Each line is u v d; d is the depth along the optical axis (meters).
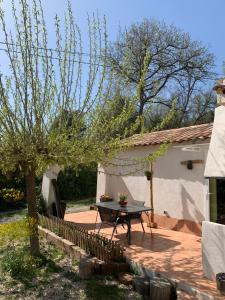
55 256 7.98
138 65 26.45
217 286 5.68
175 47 29.62
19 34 6.26
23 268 6.88
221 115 6.37
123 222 9.18
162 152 7.61
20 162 6.79
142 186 12.27
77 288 6.08
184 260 7.46
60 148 6.49
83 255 7.46
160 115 30.20
